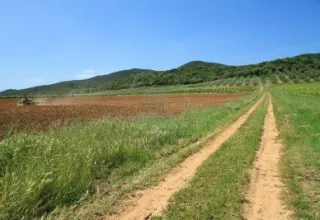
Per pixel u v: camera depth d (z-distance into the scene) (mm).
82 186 7934
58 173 7703
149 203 7496
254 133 17016
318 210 7188
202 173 9586
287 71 186000
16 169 7707
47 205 6945
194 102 52938
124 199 7727
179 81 199625
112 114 29406
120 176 9367
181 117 21656
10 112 33562
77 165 8391
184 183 8883
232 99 60875
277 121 22594
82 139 10820
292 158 11703
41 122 22938
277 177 9648
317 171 10102
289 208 7316
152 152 12016
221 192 7930
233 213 6855
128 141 11930
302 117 22812
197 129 17672
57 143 9758
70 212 6766
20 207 6324
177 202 7359
